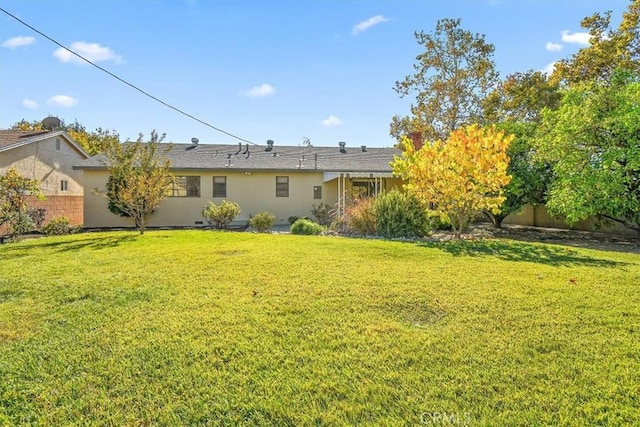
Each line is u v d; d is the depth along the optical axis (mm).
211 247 8242
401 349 3154
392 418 2297
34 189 11156
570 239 12461
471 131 9586
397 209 10961
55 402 2500
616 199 10570
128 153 11148
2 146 14883
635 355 3029
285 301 4324
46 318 3887
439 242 9195
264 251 7625
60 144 18531
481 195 9828
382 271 5801
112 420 2316
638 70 15898
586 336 3393
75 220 17516
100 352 3137
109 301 4406
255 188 18172
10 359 3037
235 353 3107
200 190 17688
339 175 17078
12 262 6621
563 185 11586
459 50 25078
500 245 8688
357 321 3758
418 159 10219
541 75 20812
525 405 2400
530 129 14789
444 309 4082
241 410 2400
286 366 2908
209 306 4184
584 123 11078
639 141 10531
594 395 2492
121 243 9039
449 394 2527
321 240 9477
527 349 3141
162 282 5191
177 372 2830
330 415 2332
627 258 7445
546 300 4375
